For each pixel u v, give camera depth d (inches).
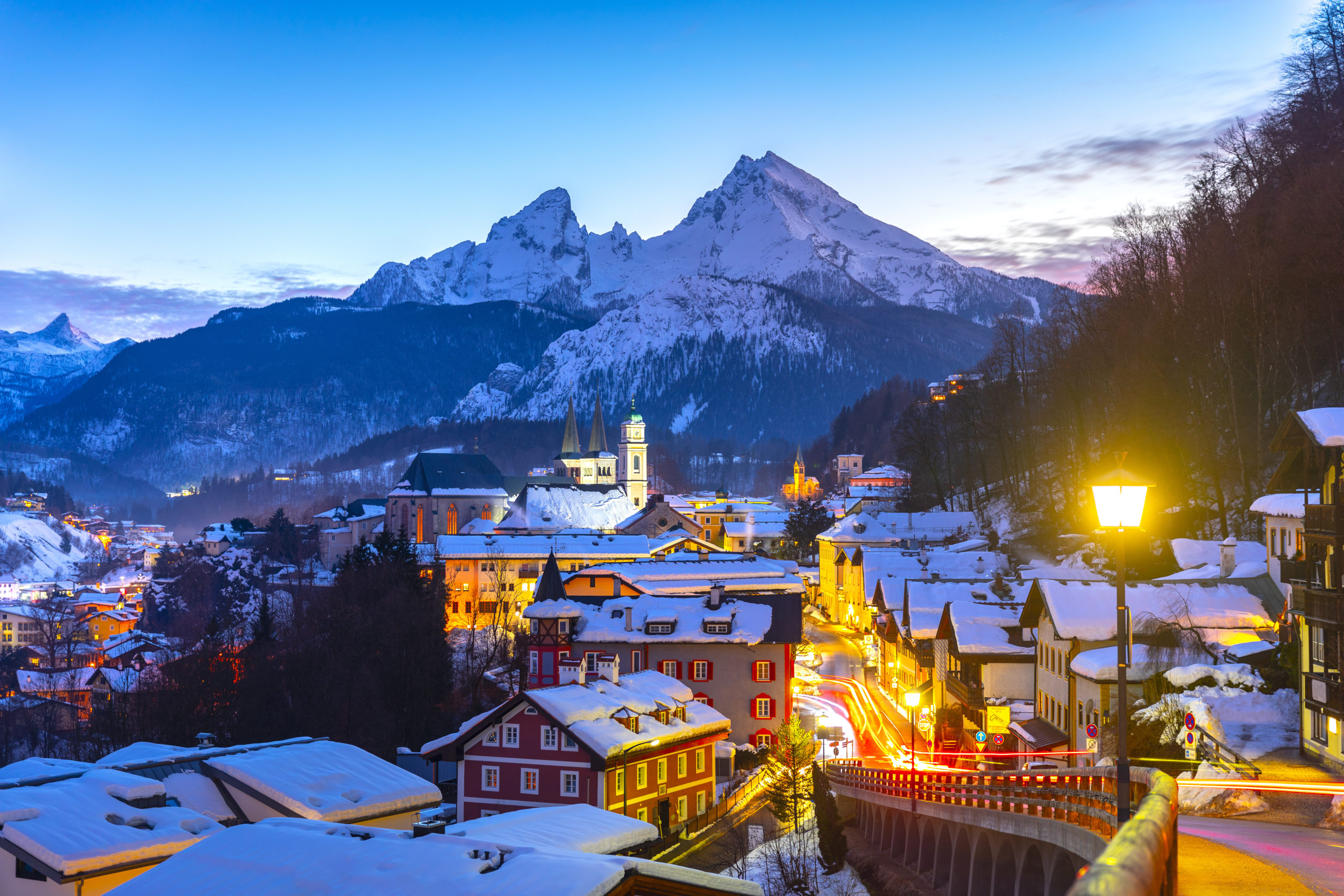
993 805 1387.8
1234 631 2118.6
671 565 4945.9
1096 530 4030.5
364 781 1667.1
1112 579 2773.1
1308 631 1696.6
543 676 3661.4
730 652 3567.9
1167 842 435.5
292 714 4210.1
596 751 2357.3
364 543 5876.0
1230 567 2390.5
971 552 4670.3
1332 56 3420.3
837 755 3179.1
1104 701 2089.1
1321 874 836.6
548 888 798.5
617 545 6397.6
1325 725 1635.1
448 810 1748.3
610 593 4453.7
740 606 3683.6
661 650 3590.1
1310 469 1781.5
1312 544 1688.0
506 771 2484.0
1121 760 696.4
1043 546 4653.1
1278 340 2970.0
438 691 4448.8
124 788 1469.0
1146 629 2192.4
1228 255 3196.4
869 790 2299.5
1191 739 1678.2
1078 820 1108.5
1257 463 3184.1
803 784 2620.6
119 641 7436.0
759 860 2357.3
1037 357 5757.9
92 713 4734.3
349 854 903.7
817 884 2118.6
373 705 4210.1
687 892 879.1
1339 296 2849.4
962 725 3053.6
